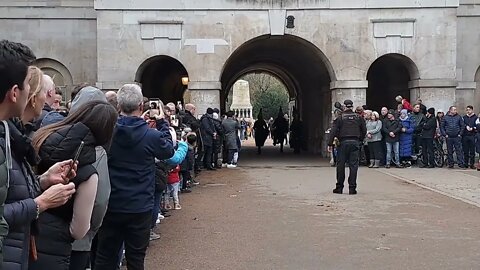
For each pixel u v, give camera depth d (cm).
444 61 2341
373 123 2177
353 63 2334
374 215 1188
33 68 456
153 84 2811
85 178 453
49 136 454
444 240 964
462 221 1122
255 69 3912
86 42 2517
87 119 466
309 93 3147
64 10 2502
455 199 1391
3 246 351
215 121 2188
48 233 443
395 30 2333
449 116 2155
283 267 802
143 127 626
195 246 927
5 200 352
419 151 2228
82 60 2519
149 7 2305
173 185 1248
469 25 2566
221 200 1395
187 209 1270
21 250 366
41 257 439
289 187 1627
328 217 1170
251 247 920
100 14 2300
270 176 1914
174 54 2323
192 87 2322
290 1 2320
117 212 611
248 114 7119
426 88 2342
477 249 902
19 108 364
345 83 2328
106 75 2308
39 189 401
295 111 3403
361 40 2331
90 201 456
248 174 1983
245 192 1530
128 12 2308
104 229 622
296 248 912
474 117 2152
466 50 2572
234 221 1133
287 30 2328
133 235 627
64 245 453
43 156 445
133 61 2311
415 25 2336
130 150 615
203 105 2325
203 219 1154
